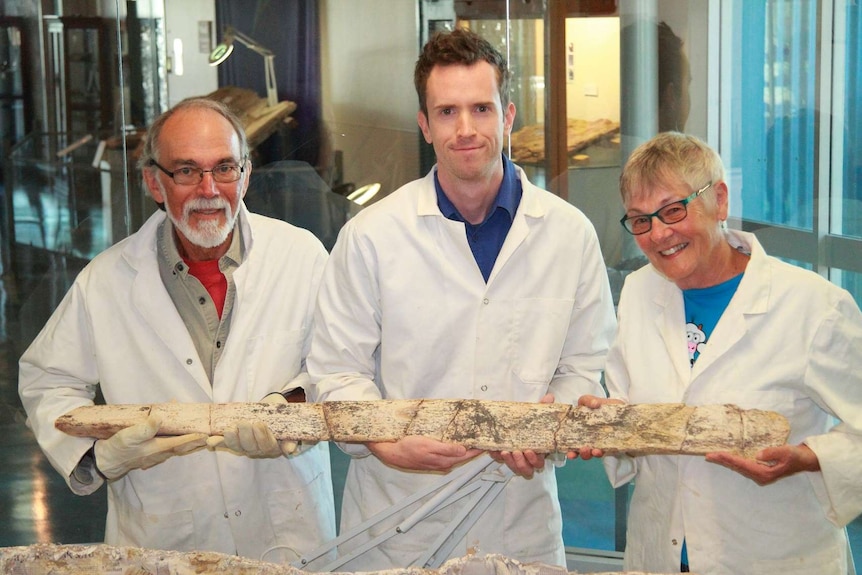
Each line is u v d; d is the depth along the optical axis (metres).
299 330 2.04
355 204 3.29
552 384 1.97
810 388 1.60
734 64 2.93
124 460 1.65
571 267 1.94
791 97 2.96
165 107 3.30
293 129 3.24
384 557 1.94
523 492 1.90
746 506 1.62
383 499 1.95
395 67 3.18
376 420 1.70
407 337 1.90
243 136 1.97
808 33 2.91
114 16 3.25
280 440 1.68
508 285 1.90
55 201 3.45
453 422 1.69
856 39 2.90
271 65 3.21
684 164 1.58
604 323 1.99
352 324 1.94
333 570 1.81
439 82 1.76
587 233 1.97
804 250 3.02
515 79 3.07
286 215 3.29
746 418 1.56
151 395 1.96
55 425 1.70
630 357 1.78
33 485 3.57
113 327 1.98
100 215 3.46
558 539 1.98
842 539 1.68
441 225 1.90
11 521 3.38
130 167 3.38
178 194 1.88
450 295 1.89
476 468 1.79
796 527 1.62
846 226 3.02
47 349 1.99
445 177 1.88
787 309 1.62
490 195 1.89
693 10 2.90
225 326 2.00
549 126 3.07
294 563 1.77
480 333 1.88
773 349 1.62
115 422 1.69
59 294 3.56
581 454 1.62
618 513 3.23
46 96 3.35
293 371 2.03
